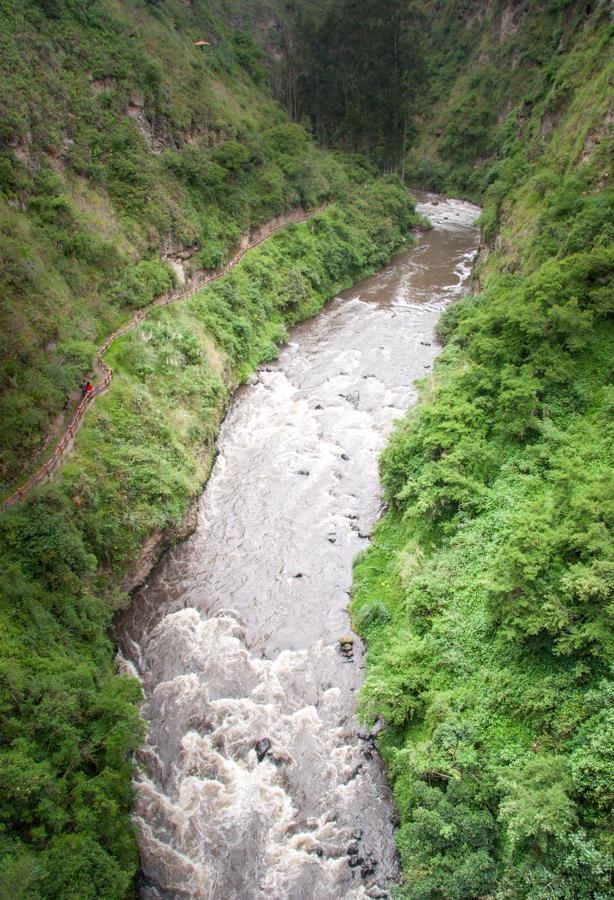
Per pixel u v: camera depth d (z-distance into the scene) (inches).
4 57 1451.8
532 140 2209.6
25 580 831.7
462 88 4023.1
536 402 1050.1
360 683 892.0
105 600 979.3
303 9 3978.8
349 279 2402.8
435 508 990.4
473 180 3629.4
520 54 3508.9
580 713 619.2
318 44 3292.3
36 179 1421.0
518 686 691.4
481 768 651.5
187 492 1179.3
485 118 3688.5
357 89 3223.4
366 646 940.6
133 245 1599.4
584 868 515.8
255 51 3284.9
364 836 715.4
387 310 2118.6
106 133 1688.0
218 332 1651.1
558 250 1416.1
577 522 765.9
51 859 581.0
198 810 745.0
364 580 1040.2
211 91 2336.4
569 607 676.1
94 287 1430.9
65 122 1578.5
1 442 943.7
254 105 2837.1
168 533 1130.7
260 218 2160.4
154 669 922.1
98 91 1715.1
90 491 1014.4
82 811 632.4
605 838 519.5
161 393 1333.7
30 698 684.7
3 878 524.4
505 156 2664.9
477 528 932.0
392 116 3289.9
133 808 746.2
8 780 589.3
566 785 565.9
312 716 850.1
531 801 558.9
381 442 1393.9
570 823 533.0
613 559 686.5
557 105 2007.9
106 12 1883.6
